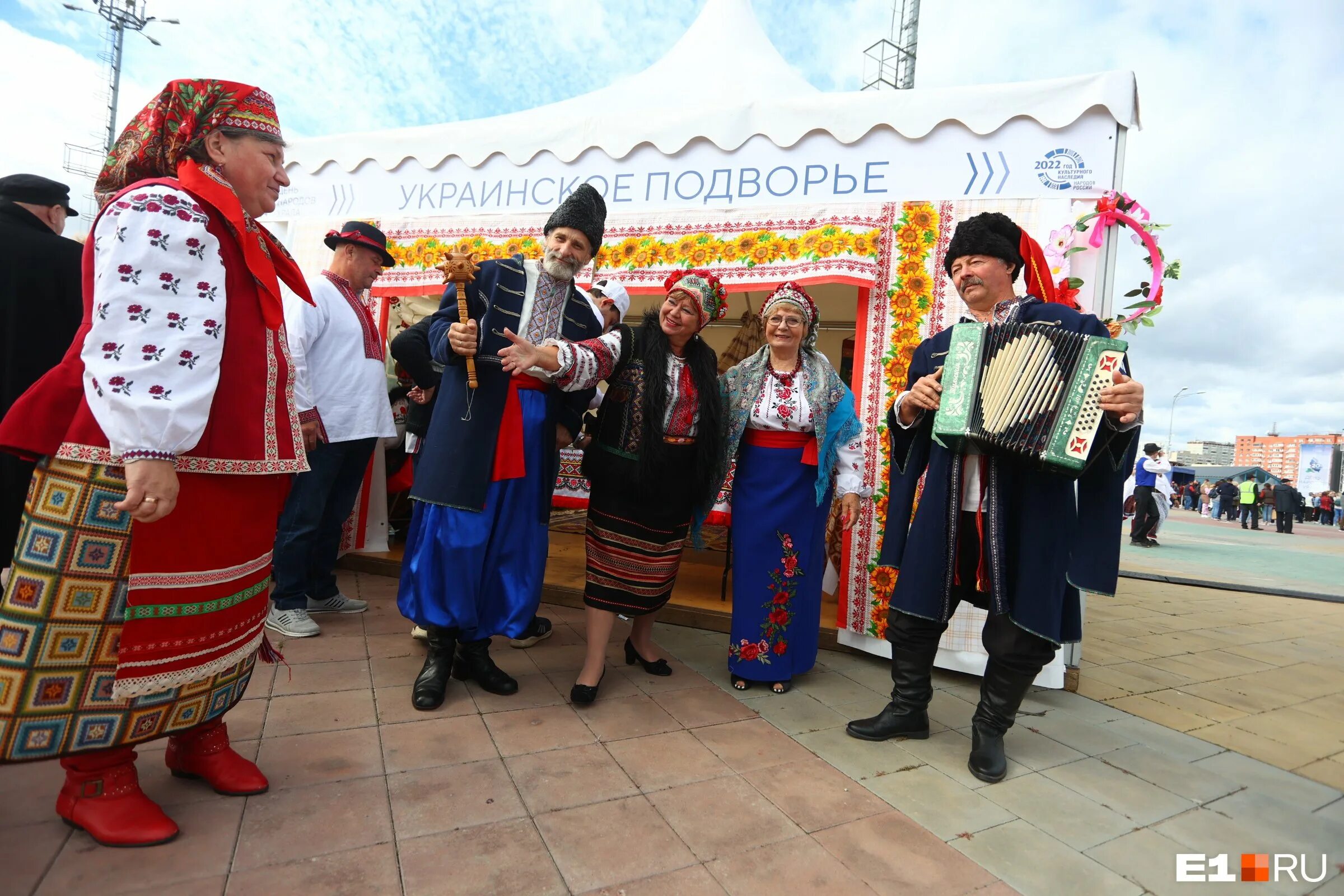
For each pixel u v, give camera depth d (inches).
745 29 191.3
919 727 95.0
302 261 171.3
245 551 61.1
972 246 89.2
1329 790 87.0
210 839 60.6
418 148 166.1
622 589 100.9
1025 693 85.7
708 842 66.4
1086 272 120.6
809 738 93.4
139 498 49.4
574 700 97.8
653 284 146.3
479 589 97.2
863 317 134.0
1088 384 75.3
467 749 82.0
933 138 133.0
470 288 95.7
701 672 117.4
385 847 61.7
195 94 58.6
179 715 59.9
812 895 59.6
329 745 80.3
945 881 62.9
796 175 141.5
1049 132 126.0
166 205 52.9
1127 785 85.4
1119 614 200.2
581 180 155.1
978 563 91.6
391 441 172.1
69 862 55.8
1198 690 128.2
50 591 52.6
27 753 52.5
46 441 53.7
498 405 95.1
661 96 173.0
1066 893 62.2
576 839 65.2
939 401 84.8
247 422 59.4
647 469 99.7
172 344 50.9
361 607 135.9
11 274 95.1
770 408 109.3
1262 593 255.9
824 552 116.0
